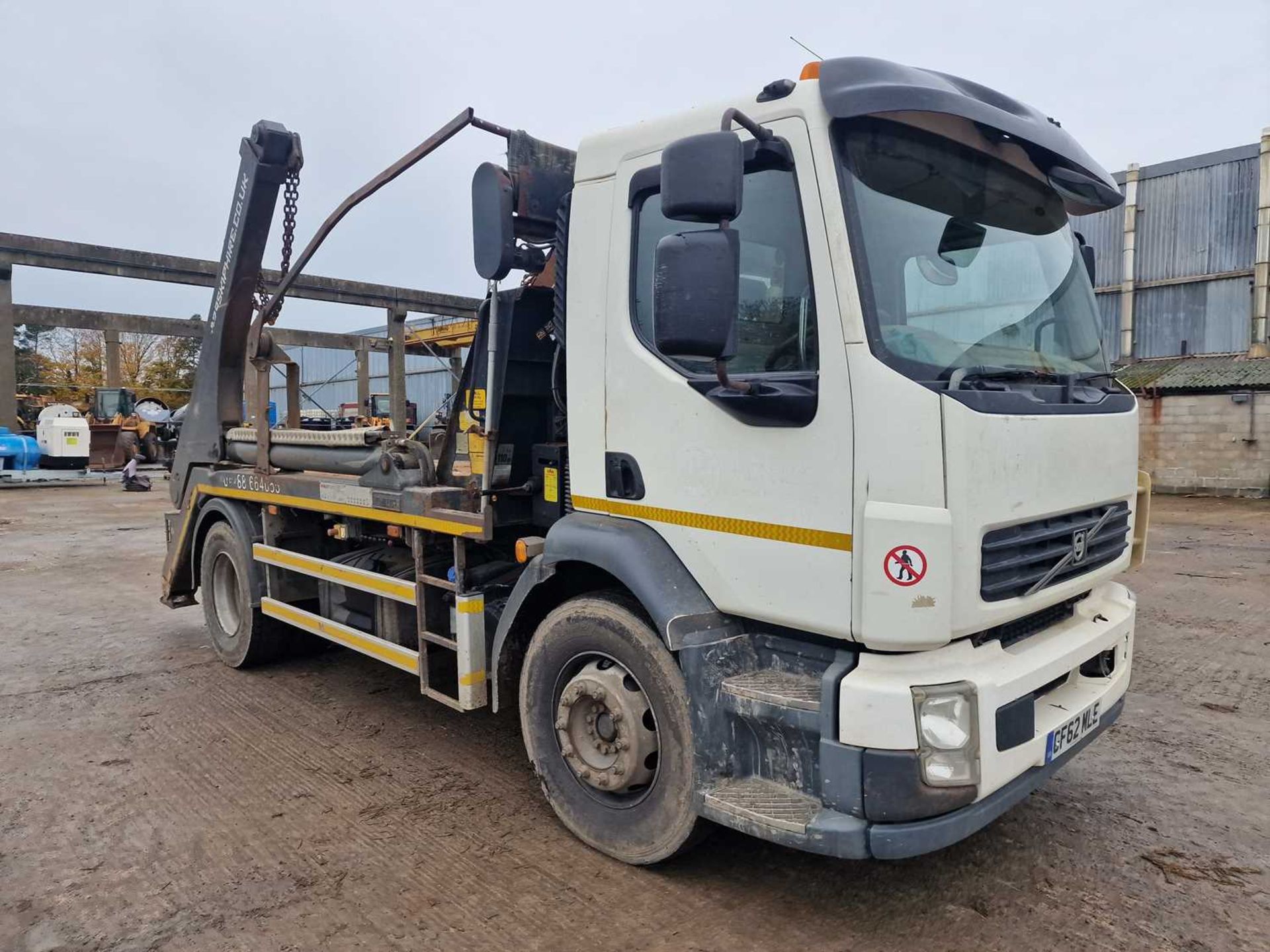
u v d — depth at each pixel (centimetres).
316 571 501
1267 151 1959
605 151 327
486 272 372
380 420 674
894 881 320
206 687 562
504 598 397
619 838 327
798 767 276
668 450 305
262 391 557
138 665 616
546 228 388
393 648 442
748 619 295
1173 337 2134
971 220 294
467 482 417
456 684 429
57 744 462
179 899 311
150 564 1066
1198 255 2086
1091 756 440
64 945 284
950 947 280
